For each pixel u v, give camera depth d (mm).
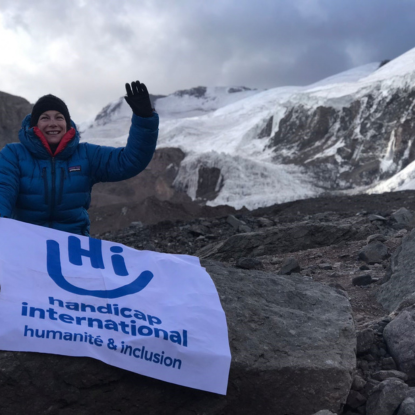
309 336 2949
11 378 2434
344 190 100312
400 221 8445
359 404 2791
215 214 23750
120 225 26031
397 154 104625
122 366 2516
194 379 2588
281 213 14562
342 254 6762
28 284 2625
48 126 3012
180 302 2836
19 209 3066
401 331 3191
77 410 2537
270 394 2717
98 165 3180
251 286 3305
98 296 2705
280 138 136875
